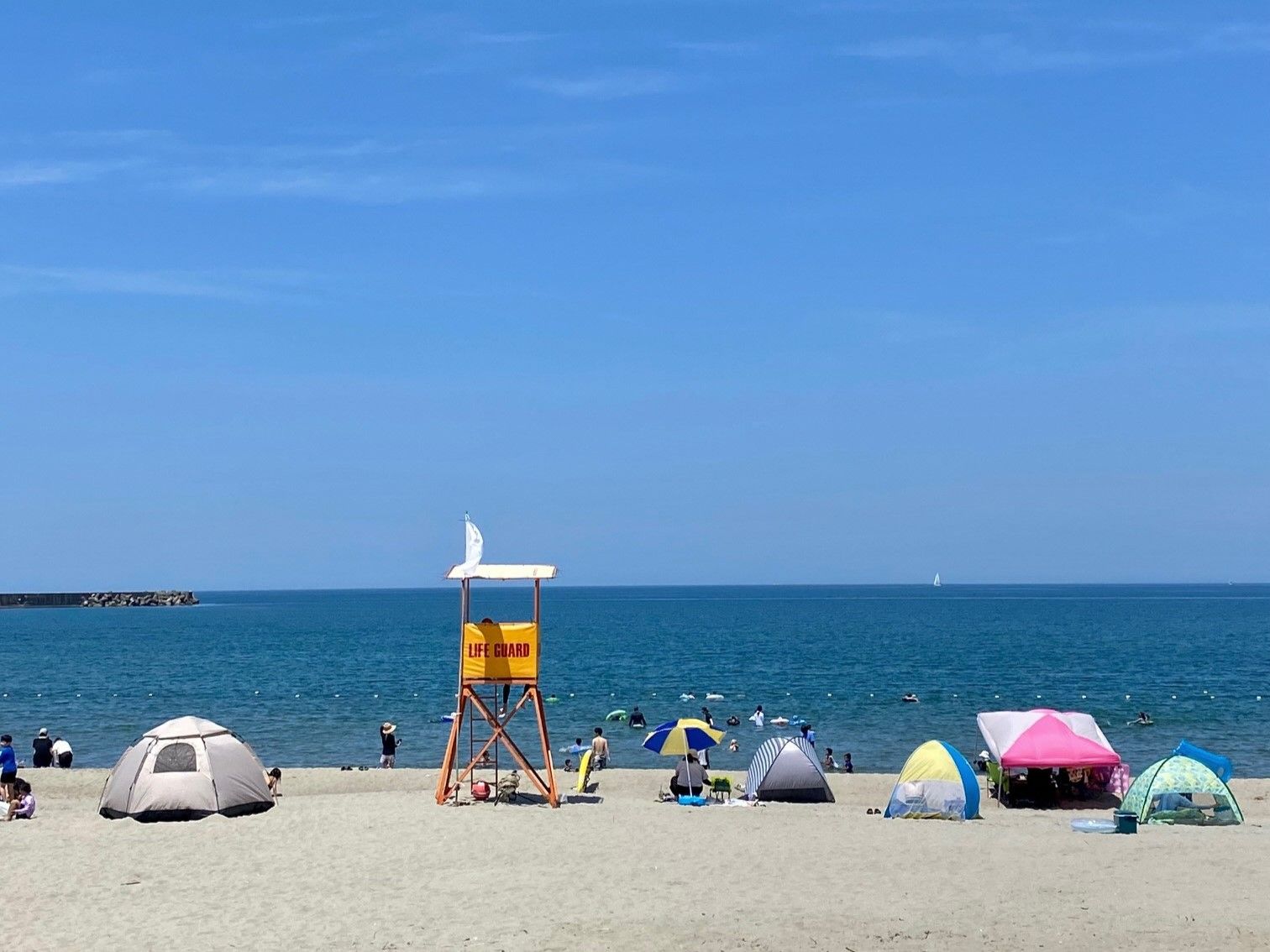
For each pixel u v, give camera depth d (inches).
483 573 1085.8
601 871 788.0
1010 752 1210.0
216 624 7017.7
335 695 2650.1
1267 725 2080.5
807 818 1037.8
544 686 2817.4
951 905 683.4
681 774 1208.8
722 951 600.4
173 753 1010.1
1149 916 655.8
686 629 5767.7
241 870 798.5
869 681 2935.5
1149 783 1064.8
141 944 629.3
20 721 2222.0
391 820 973.8
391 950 611.2
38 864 818.2
